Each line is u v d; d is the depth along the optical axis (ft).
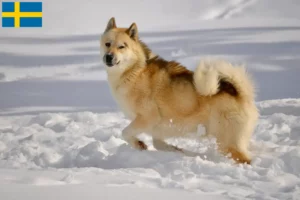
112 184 22.57
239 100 32.32
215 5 192.65
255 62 93.25
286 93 66.03
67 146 37.32
